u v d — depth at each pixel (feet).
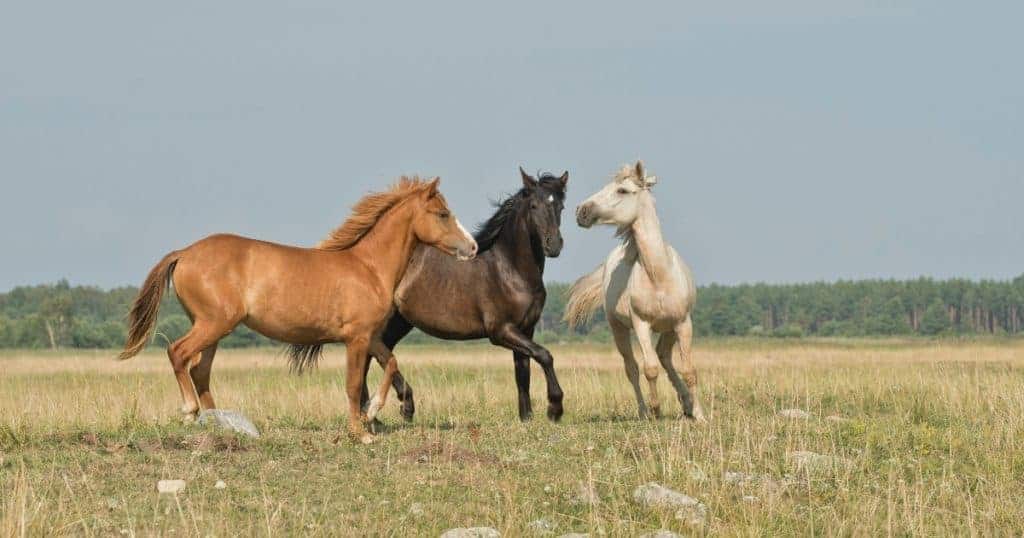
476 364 138.62
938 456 40.22
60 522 28.58
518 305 49.26
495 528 29.43
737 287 613.52
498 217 49.88
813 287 603.26
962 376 75.56
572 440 41.06
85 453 36.68
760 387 65.87
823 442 41.42
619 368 120.67
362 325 42.16
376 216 43.39
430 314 49.62
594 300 55.31
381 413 54.08
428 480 34.37
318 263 41.65
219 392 68.69
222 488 32.73
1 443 37.88
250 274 40.45
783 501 33.22
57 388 88.58
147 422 42.50
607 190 46.88
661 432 42.88
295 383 90.58
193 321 42.06
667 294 47.32
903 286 586.04
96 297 503.61
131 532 27.78
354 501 31.86
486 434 42.88
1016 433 43.27
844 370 96.12
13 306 488.44
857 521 30.86
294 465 36.22
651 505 31.99
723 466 36.83
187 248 40.88
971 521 30.45
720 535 29.32
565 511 31.60
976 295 568.00
